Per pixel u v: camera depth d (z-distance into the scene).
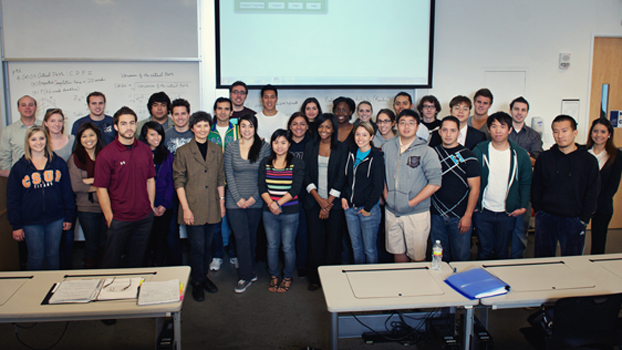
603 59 4.22
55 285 1.69
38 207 2.48
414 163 2.47
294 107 3.89
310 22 3.74
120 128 2.26
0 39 3.47
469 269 1.82
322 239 2.84
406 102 3.48
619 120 4.32
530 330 1.79
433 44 3.88
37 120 3.57
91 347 2.22
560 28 4.10
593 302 1.52
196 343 2.23
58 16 3.50
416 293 1.65
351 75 3.82
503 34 4.05
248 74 3.74
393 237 2.61
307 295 2.82
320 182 2.78
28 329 2.39
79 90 3.60
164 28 3.63
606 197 2.90
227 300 2.75
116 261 2.38
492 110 4.14
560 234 2.55
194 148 2.61
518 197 2.65
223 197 2.77
